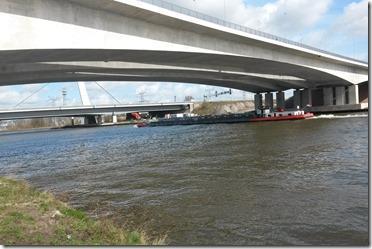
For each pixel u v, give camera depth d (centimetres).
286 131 5303
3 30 3091
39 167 3450
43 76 5684
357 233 1270
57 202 1422
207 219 1492
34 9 3294
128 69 5981
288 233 1298
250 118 9375
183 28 4900
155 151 4075
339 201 1636
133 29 4253
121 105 13762
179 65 6316
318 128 5406
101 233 1099
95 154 4275
